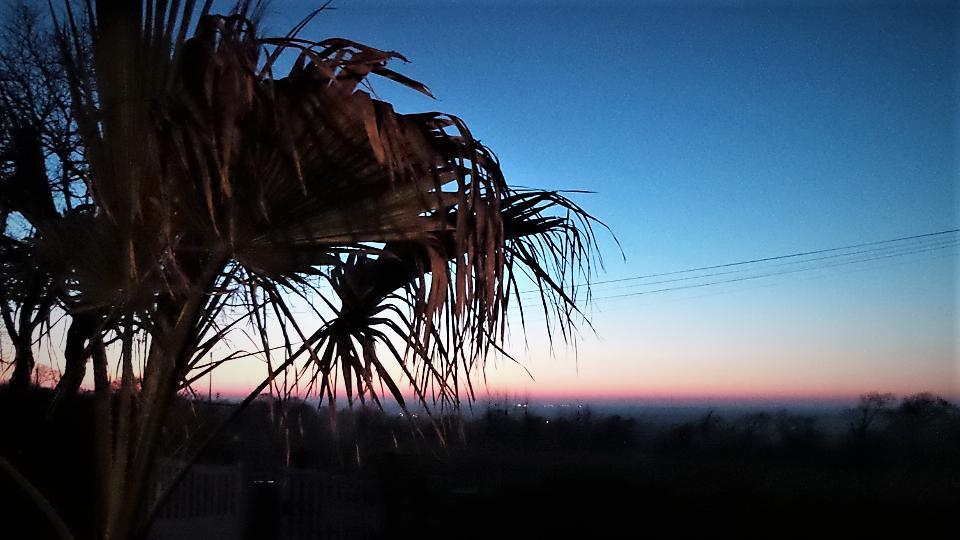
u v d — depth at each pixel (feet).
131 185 7.96
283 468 23.80
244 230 8.16
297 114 7.73
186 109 7.34
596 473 28.27
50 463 13.83
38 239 9.17
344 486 24.34
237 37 7.66
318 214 8.26
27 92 10.12
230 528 22.62
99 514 9.43
